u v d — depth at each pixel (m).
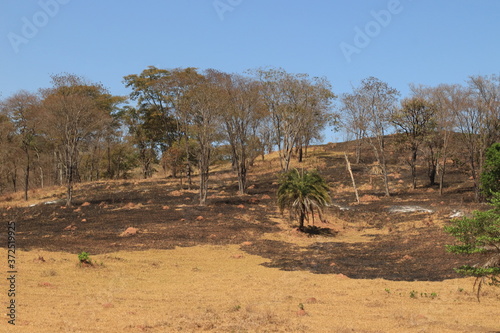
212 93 55.62
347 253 36.69
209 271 29.64
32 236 38.84
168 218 47.25
